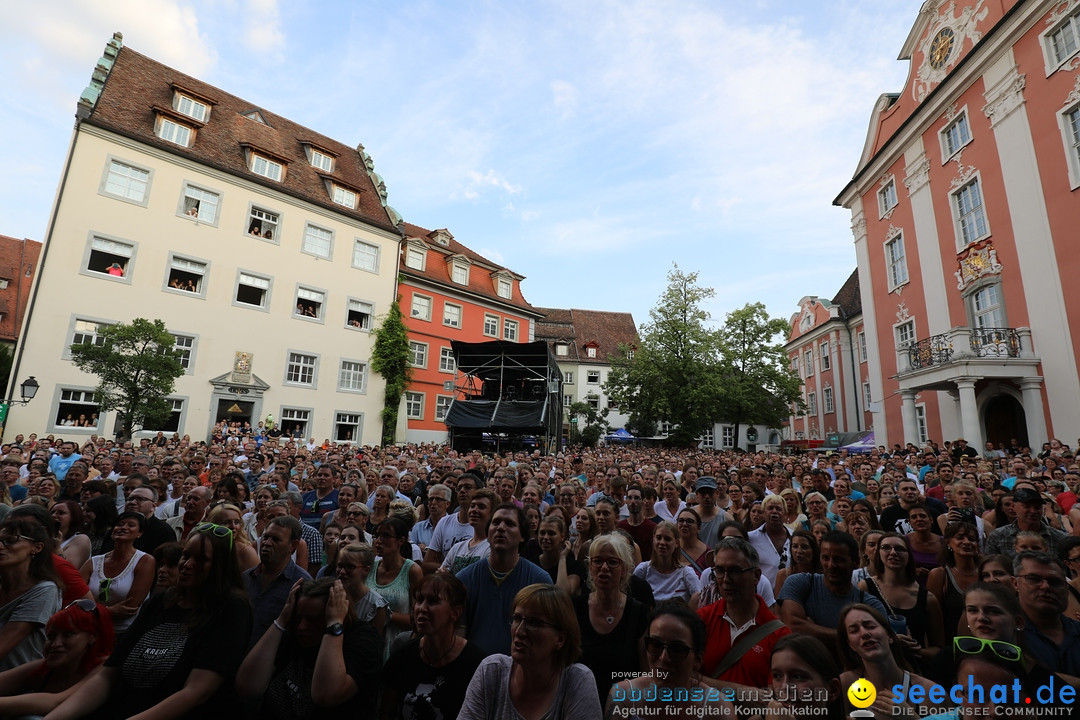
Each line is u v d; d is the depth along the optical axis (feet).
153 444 47.37
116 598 12.44
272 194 86.53
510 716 7.60
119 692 8.73
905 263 72.84
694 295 111.24
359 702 8.84
